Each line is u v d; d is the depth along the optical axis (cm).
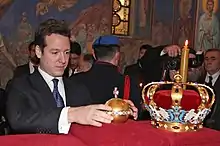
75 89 172
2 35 629
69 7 679
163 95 118
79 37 688
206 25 812
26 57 643
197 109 115
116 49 224
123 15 740
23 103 146
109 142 100
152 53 208
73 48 370
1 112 218
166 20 771
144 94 125
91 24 698
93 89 211
